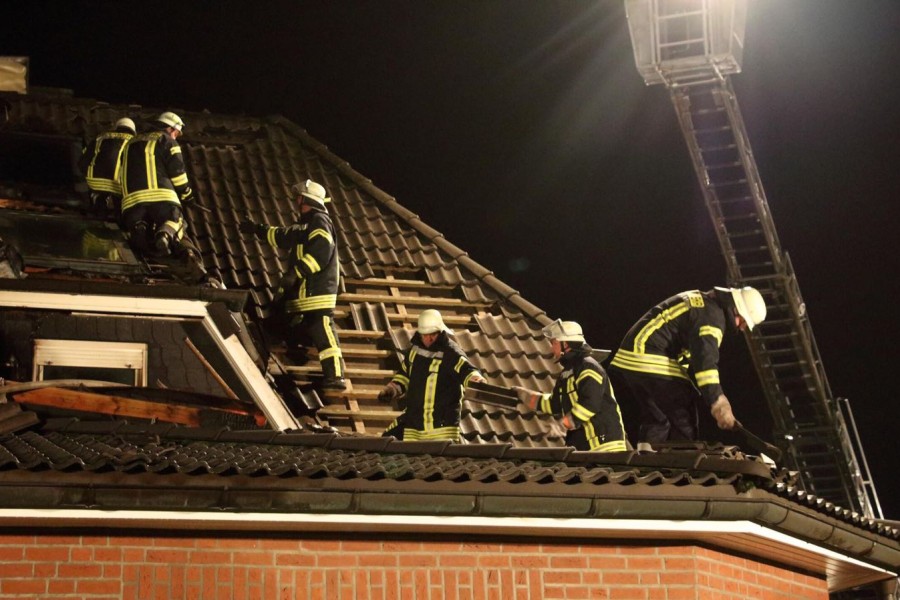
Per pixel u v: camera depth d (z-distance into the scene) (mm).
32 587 7453
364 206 15430
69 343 10492
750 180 20609
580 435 10477
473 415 12414
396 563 8086
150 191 11914
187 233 13883
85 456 7523
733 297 10617
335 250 12148
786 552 9000
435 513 7711
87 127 15430
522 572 8273
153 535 7723
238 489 7406
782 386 20922
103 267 11250
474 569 8203
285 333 12617
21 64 15766
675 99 20234
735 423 10297
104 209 12398
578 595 8305
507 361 13406
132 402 9500
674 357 10656
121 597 7562
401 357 12859
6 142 14094
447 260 14781
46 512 7191
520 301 14328
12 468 7117
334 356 11883
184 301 10695
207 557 7777
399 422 10672
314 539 7992
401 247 14703
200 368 10797
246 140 16234
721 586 8688
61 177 13414
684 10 19344
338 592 7941
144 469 7293
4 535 7508
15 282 10266
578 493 7871
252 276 13352
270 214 14719
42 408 9148
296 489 7477
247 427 10039
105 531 7645
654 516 8016
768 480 8188
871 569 9555
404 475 7656
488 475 7785
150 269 11438
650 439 10633
